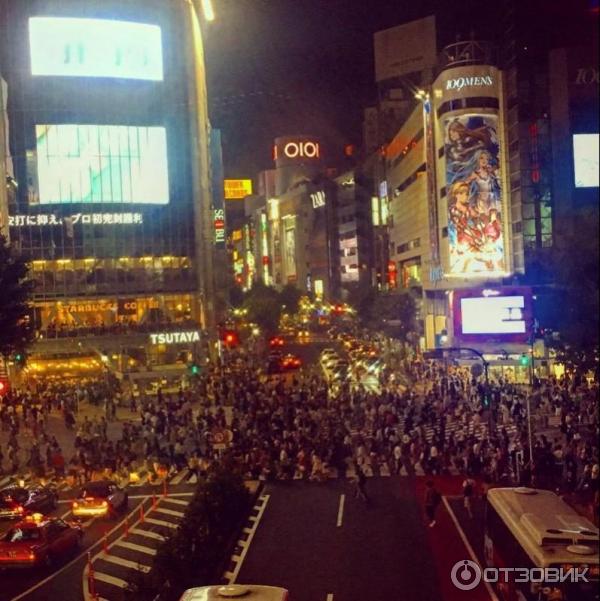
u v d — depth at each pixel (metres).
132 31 86.12
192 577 18.92
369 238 153.00
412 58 103.88
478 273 76.88
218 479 25.45
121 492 30.02
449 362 59.72
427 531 25.75
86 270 85.25
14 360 43.91
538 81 74.44
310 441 36.34
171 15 88.06
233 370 71.12
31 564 22.33
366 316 104.69
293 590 20.61
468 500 27.31
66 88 84.62
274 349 94.69
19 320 40.44
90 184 85.38
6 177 82.12
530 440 30.80
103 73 85.50
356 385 58.25
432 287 86.69
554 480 30.38
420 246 96.75
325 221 177.88
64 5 84.31
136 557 24.14
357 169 153.62
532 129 74.00
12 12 83.25
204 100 98.31
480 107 76.94
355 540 25.08
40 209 84.06
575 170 73.31
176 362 85.19
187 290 88.44
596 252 28.67
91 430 44.66
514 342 54.34
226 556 22.70
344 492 31.86
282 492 32.38
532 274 72.69
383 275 126.44
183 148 88.62
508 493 18.47
